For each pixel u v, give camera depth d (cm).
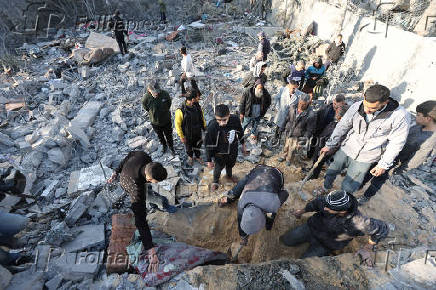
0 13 1102
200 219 391
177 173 470
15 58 945
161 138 495
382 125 294
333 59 884
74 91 731
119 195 379
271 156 546
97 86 791
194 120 443
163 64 915
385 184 423
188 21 1428
